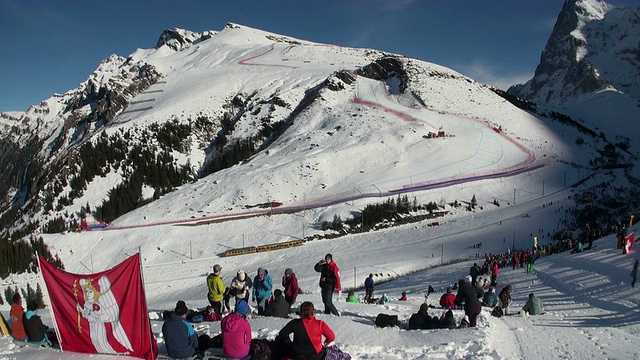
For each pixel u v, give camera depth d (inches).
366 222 3774.6
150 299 2618.1
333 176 4685.0
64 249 3661.4
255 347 451.5
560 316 864.9
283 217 3961.6
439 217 3939.5
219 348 500.7
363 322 706.8
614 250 1497.3
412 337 580.7
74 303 484.4
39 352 496.7
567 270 1384.1
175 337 475.8
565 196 4296.3
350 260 2891.2
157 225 3966.5
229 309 775.1
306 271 2753.4
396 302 1097.4
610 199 4276.6
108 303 480.4
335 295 1451.8
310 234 3617.1
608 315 848.3
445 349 522.3
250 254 3326.8
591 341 636.1
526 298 1151.6
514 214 3806.6
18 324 539.5
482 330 616.1
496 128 5861.2
